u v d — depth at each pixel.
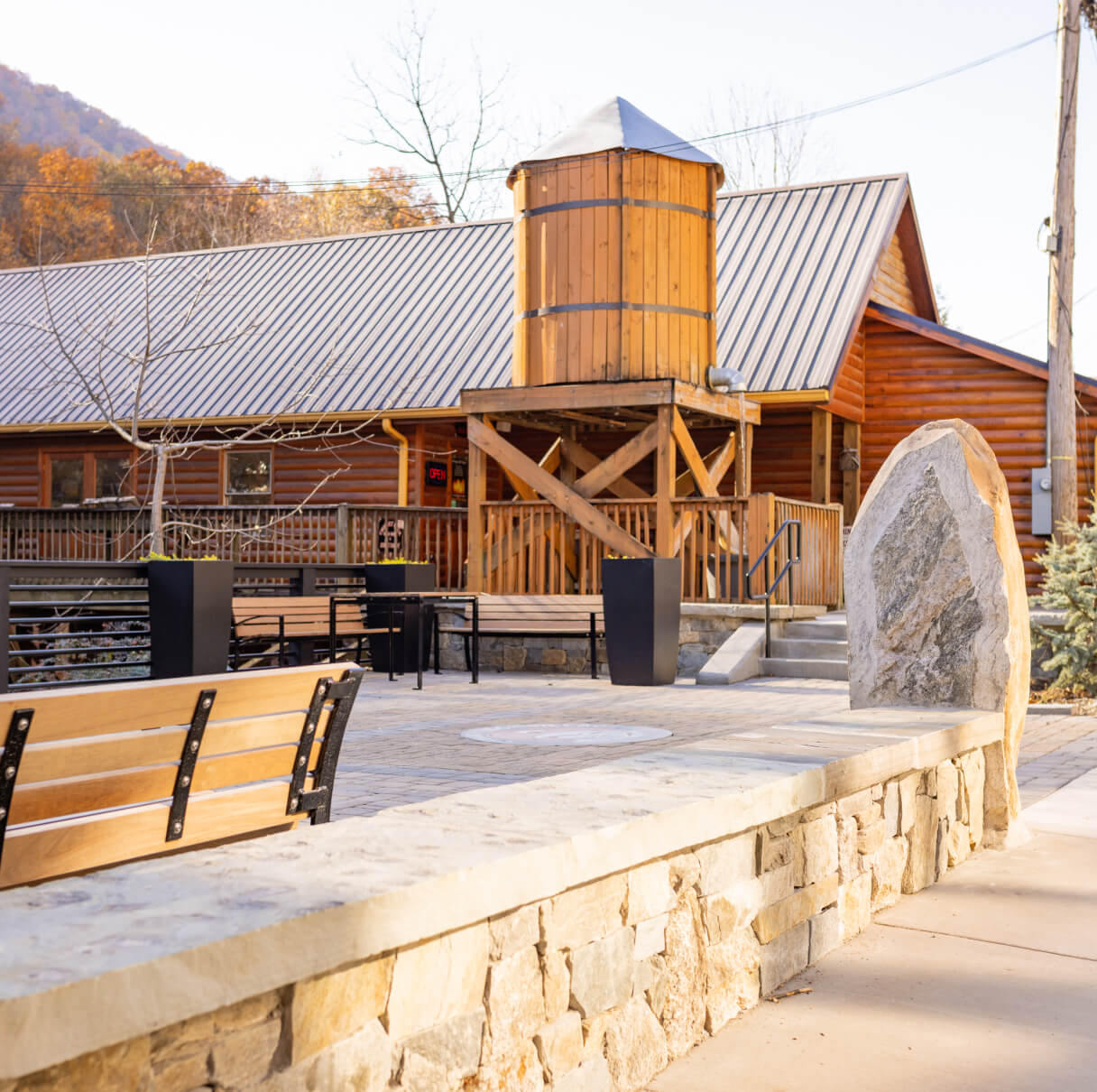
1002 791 6.48
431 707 11.28
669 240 15.33
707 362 15.78
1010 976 4.43
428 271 24.39
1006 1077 3.55
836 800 4.80
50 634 11.46
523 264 15.73
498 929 2.96
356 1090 2.56
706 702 11.66
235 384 22.22
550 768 7.66
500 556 16.03
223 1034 2.28
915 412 20.66
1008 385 20.09
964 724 5.96
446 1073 2.80
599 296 15.12
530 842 3.09
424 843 3.06
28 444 23.75
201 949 2.19
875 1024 3.97
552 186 15.40
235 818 3.98
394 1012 2.65
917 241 23.64
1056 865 6.09
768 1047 3.79
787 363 19.05
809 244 21.83
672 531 14.97
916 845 5.60
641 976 3.54
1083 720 12.27
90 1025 2.01
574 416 17.17
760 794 4.05
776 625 14.67
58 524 20.20
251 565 13.16
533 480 15.60
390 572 14.91
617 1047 3.42
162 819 3.69
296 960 2.37
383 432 21.45
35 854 3.28
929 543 6.75
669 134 15.88
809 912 4.55
